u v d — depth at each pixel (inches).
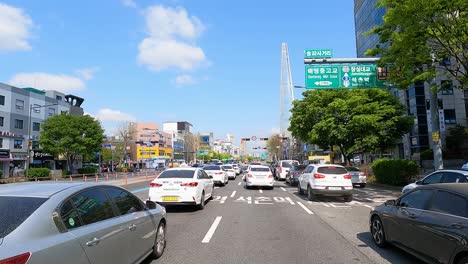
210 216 463.8
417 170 868.0
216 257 266.1
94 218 180.1
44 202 156.1
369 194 773.3
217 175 1059.9
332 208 547.2
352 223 412.2
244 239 326.3
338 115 1079.0
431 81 684.7
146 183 1262.3
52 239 144.1
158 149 4539.9
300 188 770.8
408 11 526.3
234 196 739.4
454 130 1744.6
